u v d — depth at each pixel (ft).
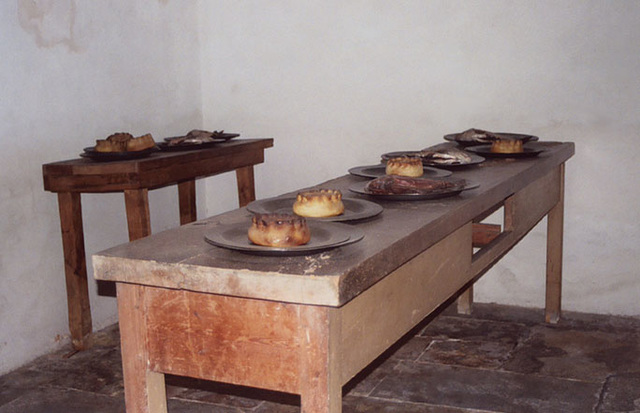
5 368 11.63
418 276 6.92
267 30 15.70
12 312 11.74
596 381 10.91
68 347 12.82
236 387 11.07
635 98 13.24
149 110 14.78
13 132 11.60
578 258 14.16
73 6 12.69
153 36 14.80
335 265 5.37
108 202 13.87
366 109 15.20
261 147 14.74
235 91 16.21
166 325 5.79
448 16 14.25
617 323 13.58
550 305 13.66
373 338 6.03
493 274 14.90
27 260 12.00
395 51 14.76
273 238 5.65
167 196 15.55
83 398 10.66
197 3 16.15
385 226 6.77
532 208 11.05
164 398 6.15
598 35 13.30
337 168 15.69
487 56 14.11
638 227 13.64
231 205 16.90
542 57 13.73
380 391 10.72
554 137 13.91
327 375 5.28
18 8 11.57
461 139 12.36
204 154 12.84
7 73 11.43
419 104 14.78
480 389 10.72
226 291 5.35
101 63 13.41
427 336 13.09
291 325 5.33
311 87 15.56
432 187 8.01
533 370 11.40
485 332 13.25
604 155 13.62
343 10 15.01
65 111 12.62
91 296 13.56
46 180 11.68
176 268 5.48
